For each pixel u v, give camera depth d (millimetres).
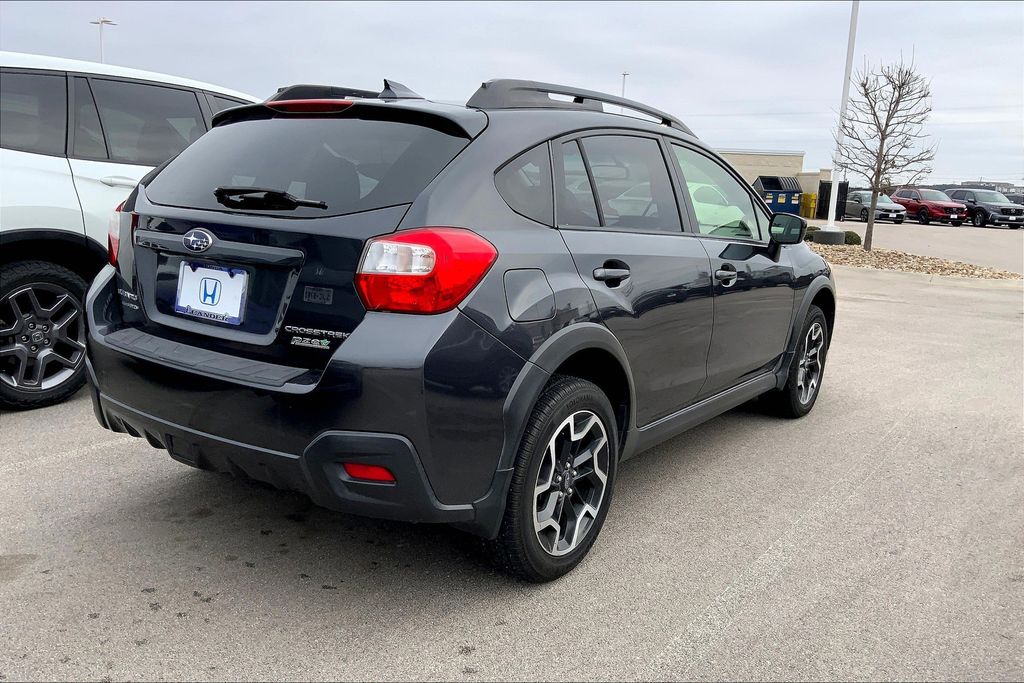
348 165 2625
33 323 4473
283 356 2500
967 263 17328
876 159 17641
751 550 3270
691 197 3793
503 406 2559
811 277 4852
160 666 2342
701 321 3648
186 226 2723
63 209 4473
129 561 2943
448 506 2523
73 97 4703
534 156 2898
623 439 3277
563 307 2764
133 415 2797
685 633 2641
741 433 4867
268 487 3668
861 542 3375
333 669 2373
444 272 2402
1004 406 5637
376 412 2354
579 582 2959
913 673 2459
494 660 2455
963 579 3068
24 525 3182
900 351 7594
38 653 2373
